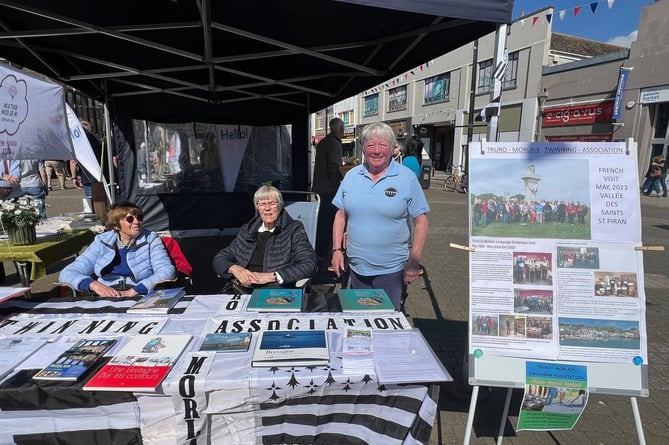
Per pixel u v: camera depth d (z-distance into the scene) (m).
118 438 1.37
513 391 2.59
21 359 1.44
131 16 3.09
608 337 1.74
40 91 3.04
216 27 3.03
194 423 1.37
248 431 1.42
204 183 6.55
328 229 5.42
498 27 2.14
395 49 3.85
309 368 1.40
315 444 1.45
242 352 1.51
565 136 16.09
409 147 5.25
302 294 2.14
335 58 3.77
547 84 16.58
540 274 1.81
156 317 1.84
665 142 13.19
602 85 14.54
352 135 32.72
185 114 6.20
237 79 5.19
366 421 1.43
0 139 2.59
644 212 10.00
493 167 1.90
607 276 1.77
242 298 2.11
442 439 2.15
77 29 3.17
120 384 1.29
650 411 2.41
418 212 2.38
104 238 2.75
